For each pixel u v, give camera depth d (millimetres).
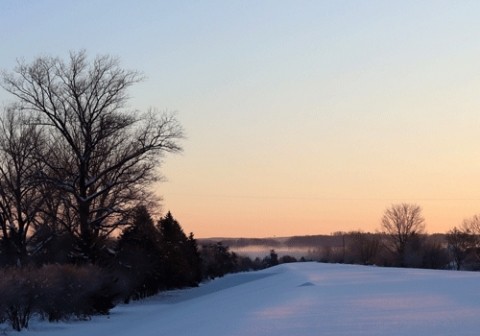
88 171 56750
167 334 22453
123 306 57656
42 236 60750
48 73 56719
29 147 58375
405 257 128250
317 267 89375
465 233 127250
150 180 61031
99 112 57000
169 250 88500
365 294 31250
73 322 41500
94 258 53812
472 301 25750
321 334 17922
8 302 35875
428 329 18141
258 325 20812
